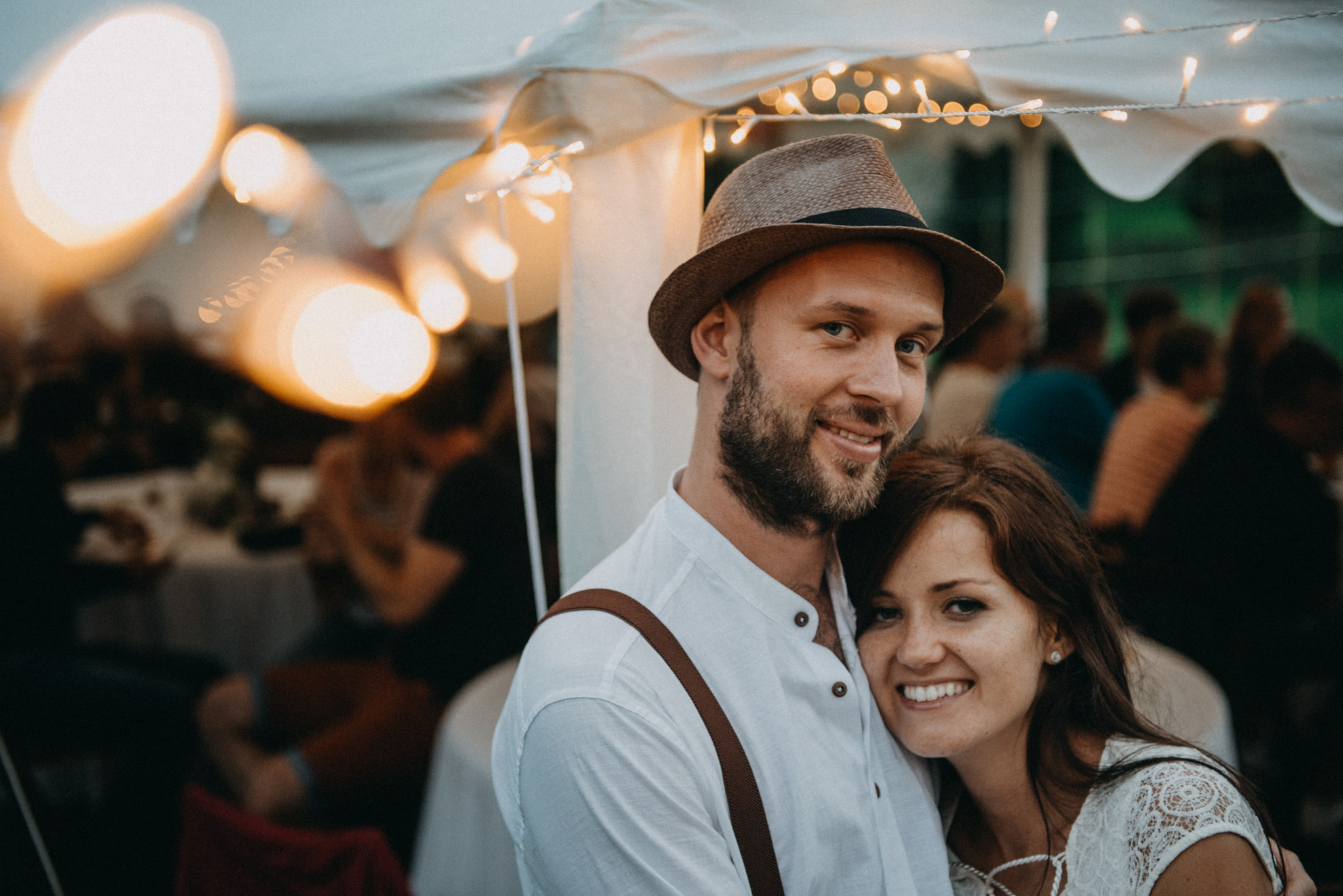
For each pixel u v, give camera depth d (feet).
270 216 5.04
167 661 12.24
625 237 5.24
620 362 5.30
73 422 13.24
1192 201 20.29
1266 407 10.44
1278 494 10.39
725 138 13.42
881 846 4.16
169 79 4.64
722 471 4.14
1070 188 21.35
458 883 7.11
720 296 4.12
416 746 9.55
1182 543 10.63
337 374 11.53
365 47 4.83
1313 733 11.34
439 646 10.02
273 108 4.68
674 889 3.53
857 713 4.26
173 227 4.93
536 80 4.55
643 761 3.67
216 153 4.72
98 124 4.59
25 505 10.97
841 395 3.87
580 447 5.39
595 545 5.39
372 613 12.43
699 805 3.74
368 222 4.85
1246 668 11.02
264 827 7.27
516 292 7.62
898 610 4.35
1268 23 4.89
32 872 8.50
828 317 3.84
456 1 5.00
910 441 5.02
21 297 13.70
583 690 3.76
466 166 5.10
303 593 13.79
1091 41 5.03
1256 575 10.62
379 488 11.68
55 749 10.92
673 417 5.65
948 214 21.97
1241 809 3.92
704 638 4.06
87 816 11.54
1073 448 13.66
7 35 4.81
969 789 4.55
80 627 13.51
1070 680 4.44
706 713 3.88
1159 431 11.95
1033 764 4.42
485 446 12.01
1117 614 4.58
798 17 4.79
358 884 6.98
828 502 3.91
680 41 4.65
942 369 18.45
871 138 4.14
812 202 3.93
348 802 9.28
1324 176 5.52
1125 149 5.61
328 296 11.17
